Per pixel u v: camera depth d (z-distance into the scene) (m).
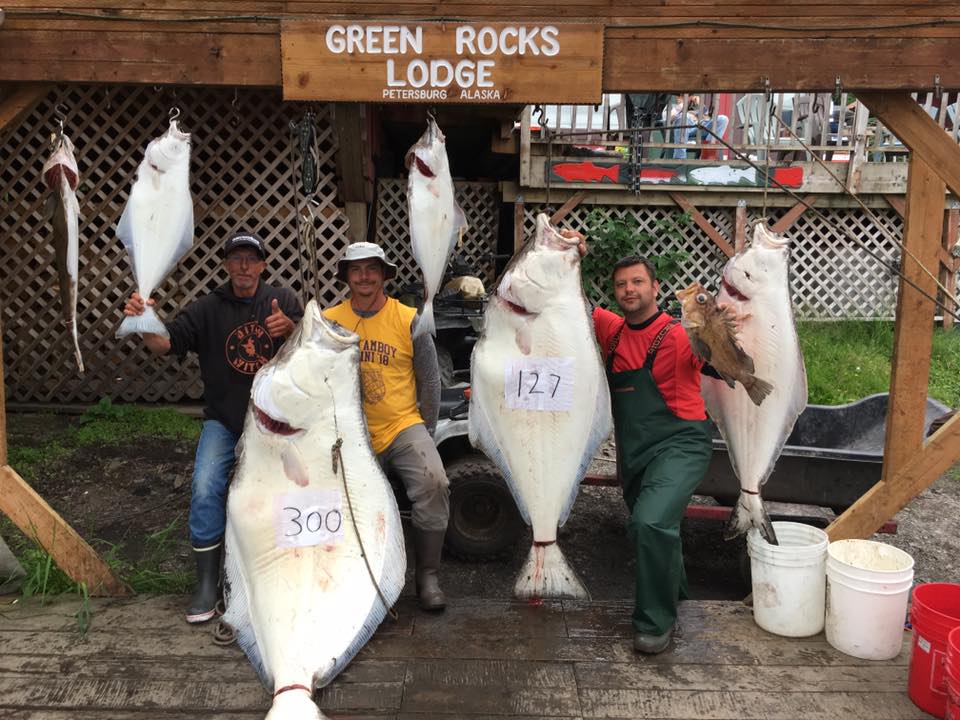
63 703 2.72
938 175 3.34
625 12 3.21
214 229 7.04
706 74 3.24
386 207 7.94
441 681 2.84
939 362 8.38
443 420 4.45
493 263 8.50
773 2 3.19
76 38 3.21
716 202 8.55
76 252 3.09
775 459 3.15
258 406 2.78
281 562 2.83
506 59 3.19
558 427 3.11
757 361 3.09
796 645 3.13
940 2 3.16
